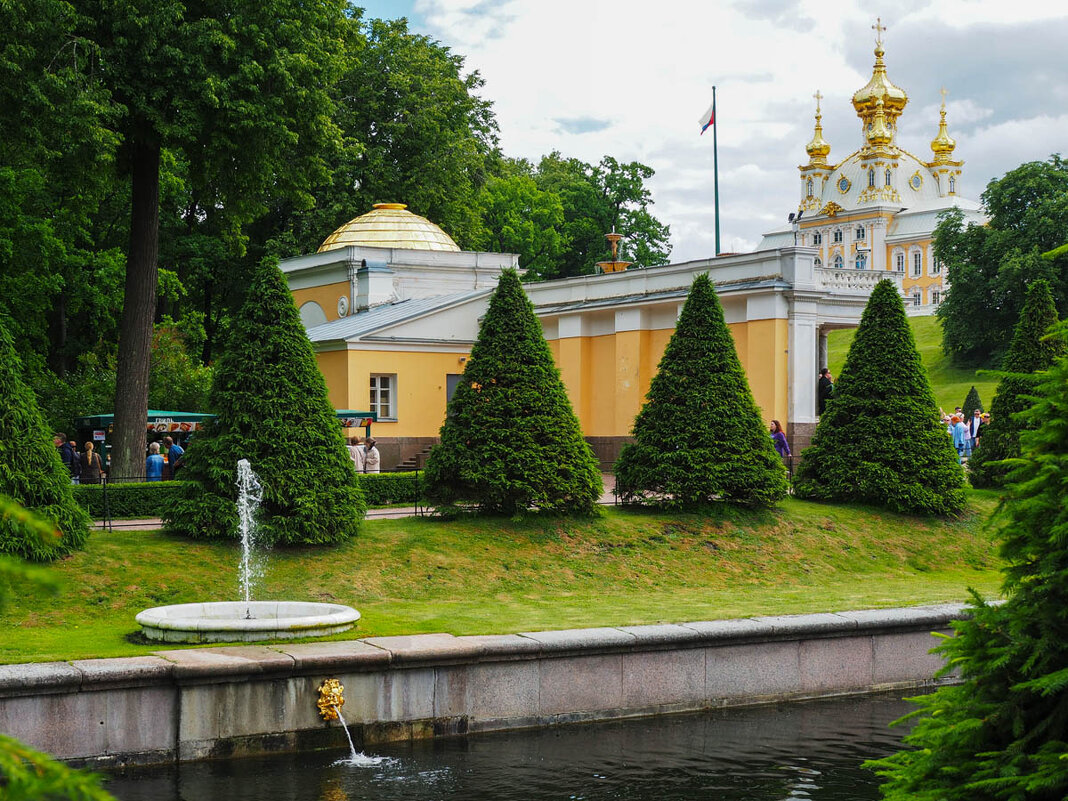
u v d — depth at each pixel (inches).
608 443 1369.3
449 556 725.9
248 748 458.6
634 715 531.5
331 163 1945.1
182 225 1806.1
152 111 874.8
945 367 3041.3
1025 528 220.1
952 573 841.5
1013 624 216.1
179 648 491.2
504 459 792.9
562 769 450.0
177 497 705.6
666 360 887.1
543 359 826.2
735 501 868.0
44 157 860.0
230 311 1985.7
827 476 940.0
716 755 472.1
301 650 484.1
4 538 591.5
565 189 3127.5
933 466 918.4
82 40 833.5
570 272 3137.3
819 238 6053.2
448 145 2027.6
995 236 2856.8
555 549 764.0
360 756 463.5
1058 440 221.0
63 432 1346.0
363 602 648.4
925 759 218.7
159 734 445.4
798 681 570.3
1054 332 226.5
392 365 1323.8
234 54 895.1
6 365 633.6
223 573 656.4
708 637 545.6
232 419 714.2
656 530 815.7
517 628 553.0
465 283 1675.7
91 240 1535.4
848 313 1269.7
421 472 928.9
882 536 874.1
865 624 585.6
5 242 1293.1
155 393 1437.0
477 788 424.8
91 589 605.0
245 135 921.5
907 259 5708.7
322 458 718.5
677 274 1317.7
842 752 478.3
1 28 820.6
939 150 6097.4
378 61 2048.5
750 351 1221.1
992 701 217.5
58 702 426.3
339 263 1627.7
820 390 1197.7
